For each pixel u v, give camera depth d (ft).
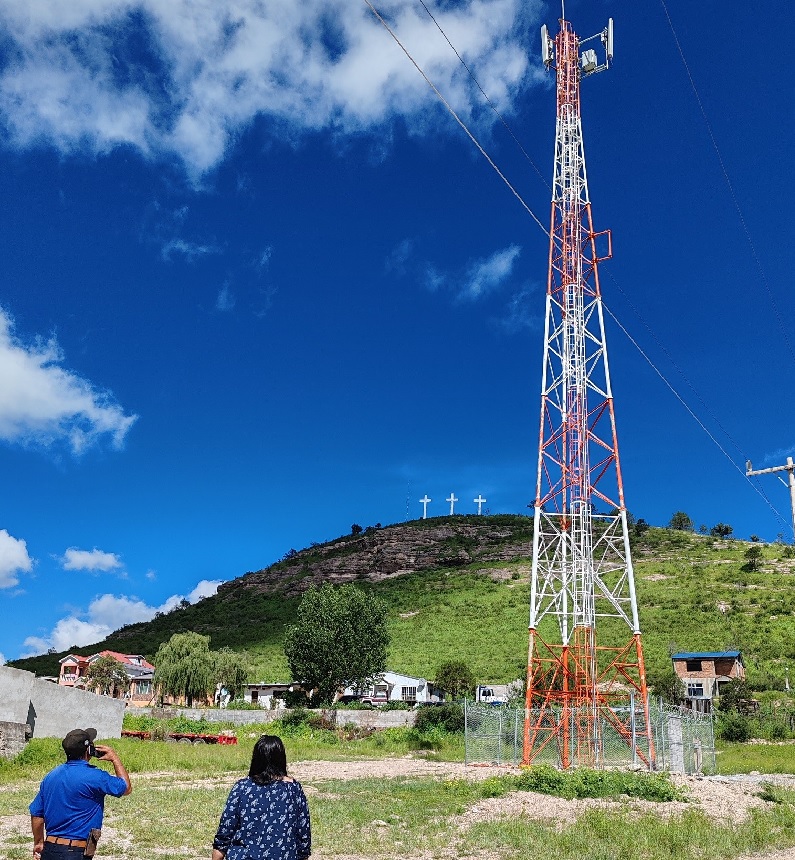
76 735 27.86
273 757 24.80
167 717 217.97
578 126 143.33
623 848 56.29
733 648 300.20
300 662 242.78
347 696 277.85
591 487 127.24
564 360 132.05
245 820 23.71
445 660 326.65
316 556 633.20
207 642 282.56
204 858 49.55
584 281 136.15
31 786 87.04
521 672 291.79
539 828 63.57
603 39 145.07
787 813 73.77
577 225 138.51
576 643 126.82
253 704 261.03
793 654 290.56
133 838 55.16
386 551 596.29
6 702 117.08
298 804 24.35
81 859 26.11
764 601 355.15
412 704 250.98
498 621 383.45
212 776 104.42
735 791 88.07
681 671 271.28
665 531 558.56
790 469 131.13
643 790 80.28
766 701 244.01
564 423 129.90
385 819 66.85
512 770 112.88
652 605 369.30
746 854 58.75
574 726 119.34
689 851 57.57
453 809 71.77
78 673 328.29
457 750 164.04
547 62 148.56
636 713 122.62
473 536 624.18
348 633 241.55
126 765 109.50
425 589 481.46
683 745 120.67
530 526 640.17
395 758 149.48
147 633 503.20
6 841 51.24
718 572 424.46
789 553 461.37
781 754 166.09
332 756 149.38
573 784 81.66
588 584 124.26
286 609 491.31
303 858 24.21
